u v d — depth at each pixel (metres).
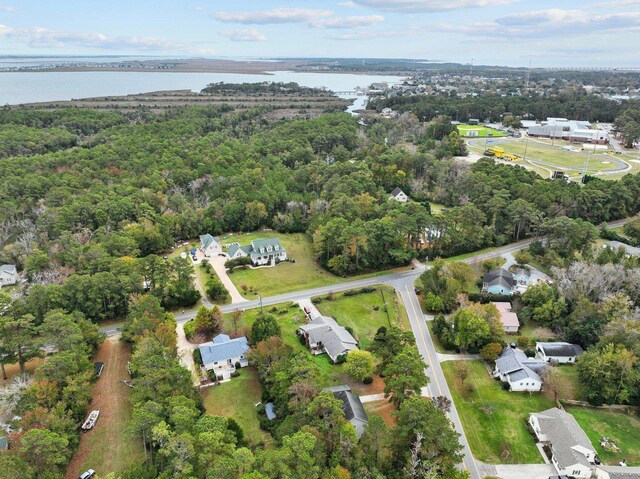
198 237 135.50
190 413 56.12
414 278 109.94
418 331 89.12
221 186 150.88
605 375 69.00
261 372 72.56
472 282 105.19
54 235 118.50
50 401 61.38
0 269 108.38
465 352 83.00
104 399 69.50
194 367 77.69
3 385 71.31
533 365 75.62
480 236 119.81
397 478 52.44
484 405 70.00
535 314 90.31
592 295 92.12
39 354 72.75
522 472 58.59
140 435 56.62
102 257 100.44
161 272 95.12
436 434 53.75
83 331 77.44
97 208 126.25
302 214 142.12
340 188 144.75
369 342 84.88
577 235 110.44
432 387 73.62
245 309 96.00
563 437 60.75
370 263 114.12
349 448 53.00
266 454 48.22
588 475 57.03
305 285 106.81
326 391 60.91
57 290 85.50
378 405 69.06
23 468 49.91
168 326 77.69
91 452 59.97
